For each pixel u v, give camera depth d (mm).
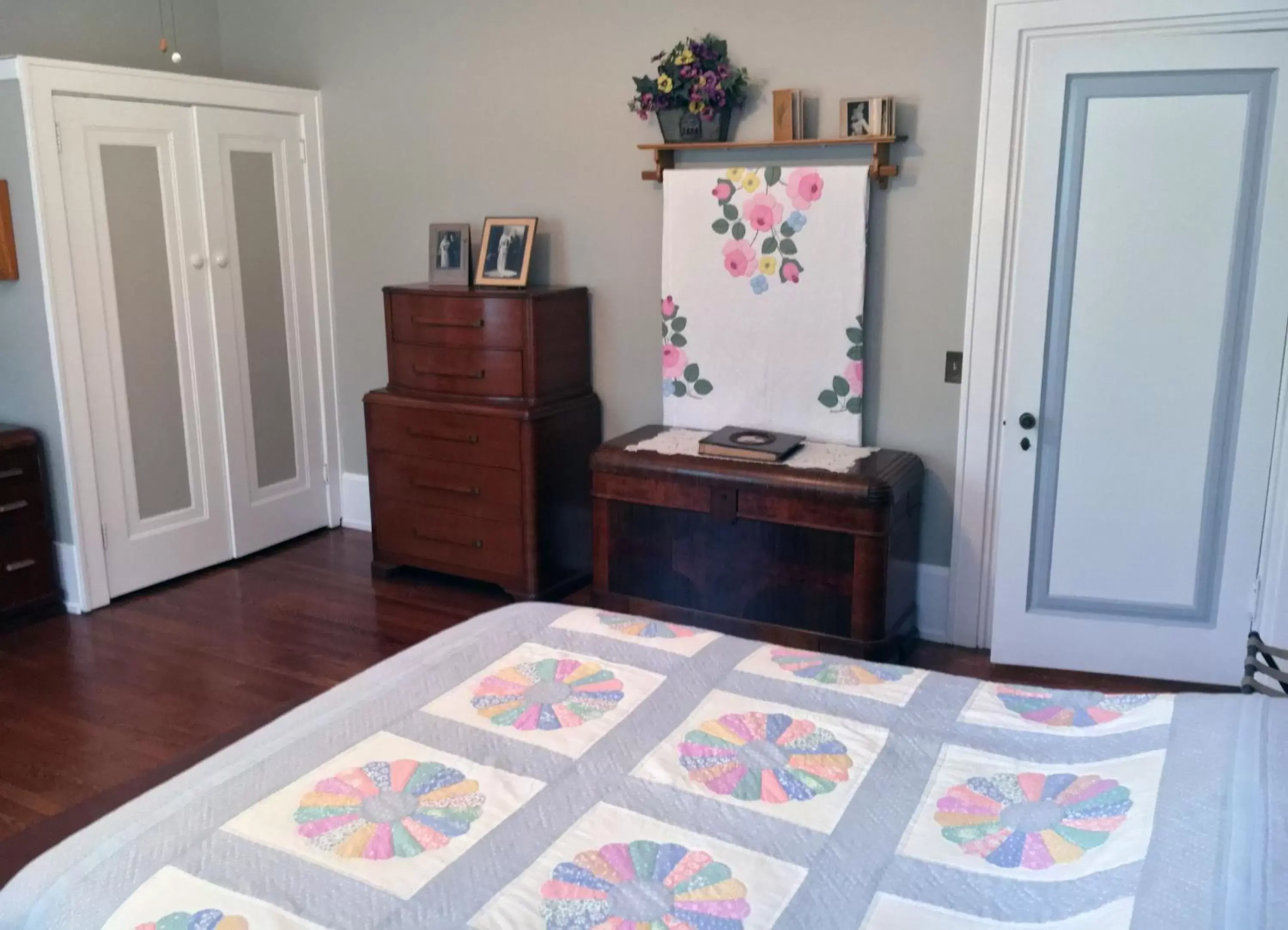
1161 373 3012
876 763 1594
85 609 3775
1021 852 1363
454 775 1558
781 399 3592
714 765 1585
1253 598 3049
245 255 4199
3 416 3789
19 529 3629
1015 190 3137
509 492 3746
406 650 2041
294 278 4414
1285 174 2783
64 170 3531
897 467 3240
